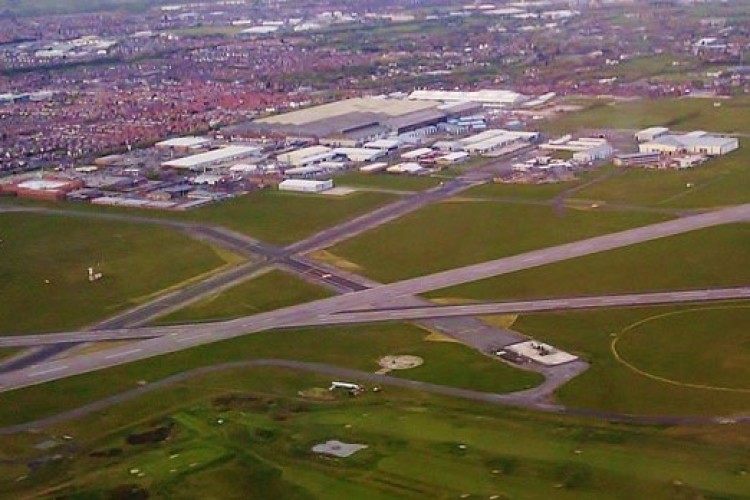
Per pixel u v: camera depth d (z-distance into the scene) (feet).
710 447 518.78
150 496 492.13
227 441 545.85
